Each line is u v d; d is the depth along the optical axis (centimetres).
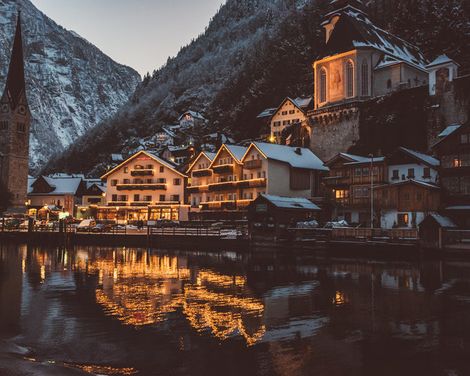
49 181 13275
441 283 3362
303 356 1711
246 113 17562
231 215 8688
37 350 1783
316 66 10800
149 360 1667
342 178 7312
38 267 4553
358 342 1881
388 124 8862
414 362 1653
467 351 1770
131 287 3253
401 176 6762
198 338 1936
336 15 12219
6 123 13338
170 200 10344
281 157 8356
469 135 5950
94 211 11575
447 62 8025
